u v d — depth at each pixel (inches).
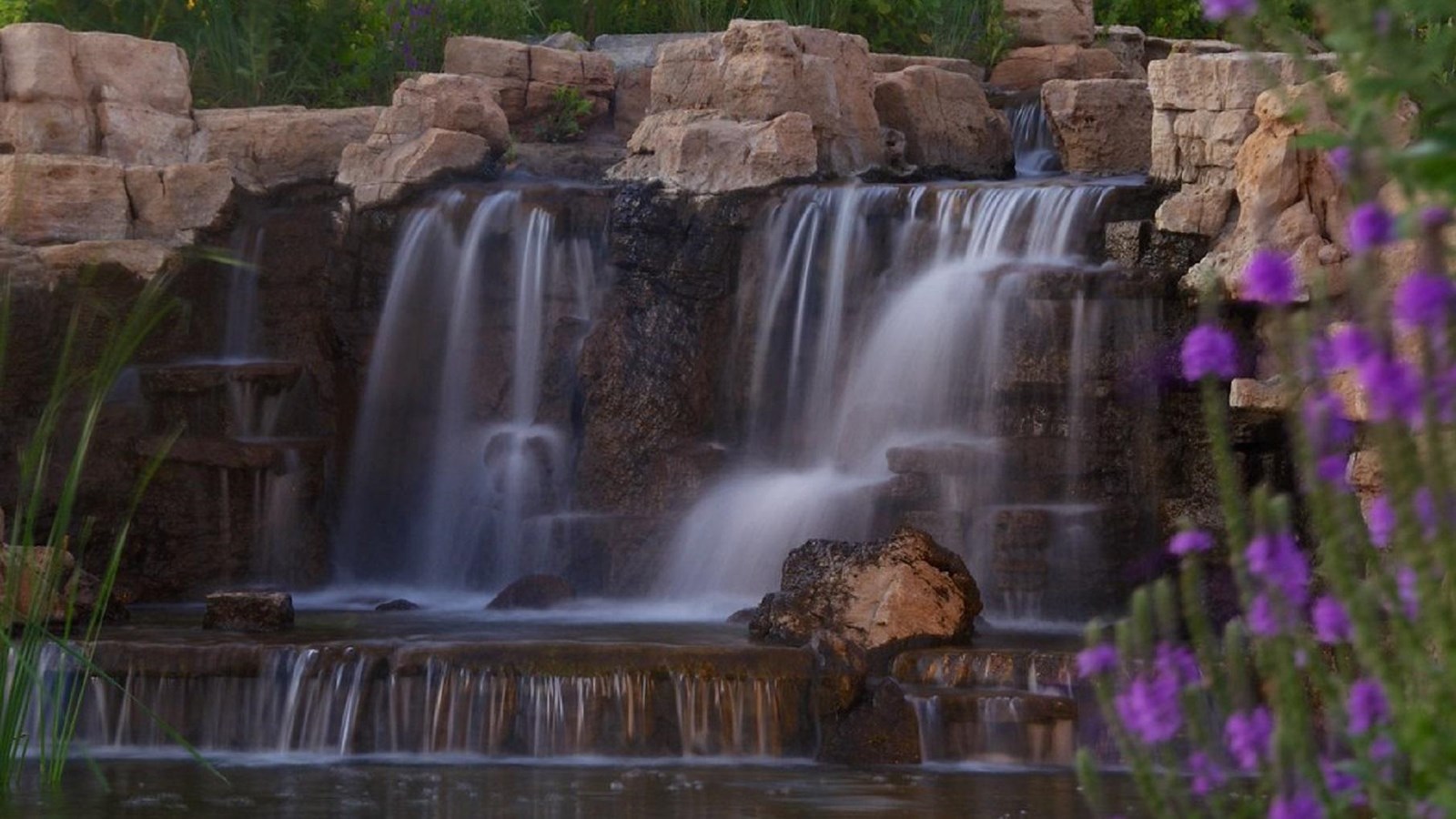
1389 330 133.5
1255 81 564.7
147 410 646.5
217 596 508.7
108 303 649.6
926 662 448.5
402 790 384.2
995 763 420.8
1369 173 129.9
